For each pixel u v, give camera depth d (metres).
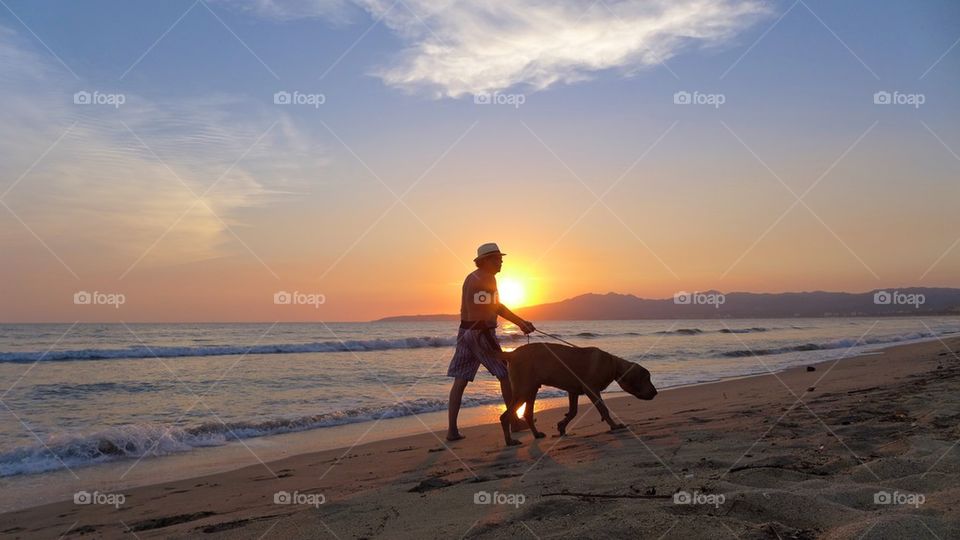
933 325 52.88
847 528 2.78
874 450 4.43
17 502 5.26
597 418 8.27
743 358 21.53
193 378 15.01
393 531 3.38
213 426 8.46
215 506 4.73
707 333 45.72
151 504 5.00
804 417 6.28
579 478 4.26
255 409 10.53
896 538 2.63
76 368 17.39
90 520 4.59
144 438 7.57
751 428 5.87
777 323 74.12
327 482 5.32
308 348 25.86
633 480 4.06
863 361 16.58
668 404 9.48
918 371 11.68
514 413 6.60
